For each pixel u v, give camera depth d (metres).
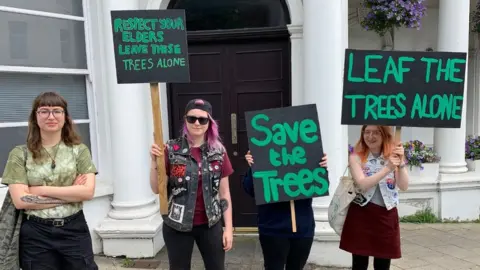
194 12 4.68
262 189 2.60
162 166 2.48
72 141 2.48
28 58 3.82
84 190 2.41
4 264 2.34
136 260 3.98
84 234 2.50
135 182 4.10
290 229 2.62
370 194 2.78
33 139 2.38
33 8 3.84
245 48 4.59
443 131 5.32
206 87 4.68
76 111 4.14
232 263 3.94
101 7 4.04
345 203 2.82
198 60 4.66
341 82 3.87
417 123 2.58
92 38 4.13
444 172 5.29
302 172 2.63
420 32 6.04
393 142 2.81
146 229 3.96
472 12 6.19
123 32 2.54
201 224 2.52
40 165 2.36
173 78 2.58
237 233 4.70
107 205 4.18
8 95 3.75
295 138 2.65
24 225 2.38
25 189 2.32
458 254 4.17
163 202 2.49
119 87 3.99
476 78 6.52
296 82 4.25
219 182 2.58
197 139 2.55
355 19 5.85
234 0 4.63
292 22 4.19
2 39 3.67
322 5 3.75
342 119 2.63
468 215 5.30
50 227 2.37
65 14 4.02
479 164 5.39
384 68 2.58
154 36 2.56
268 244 2.67
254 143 2.65
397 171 2.74
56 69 3.95
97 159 4.24
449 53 2.54
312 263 3.94
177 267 2.58
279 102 4.57
